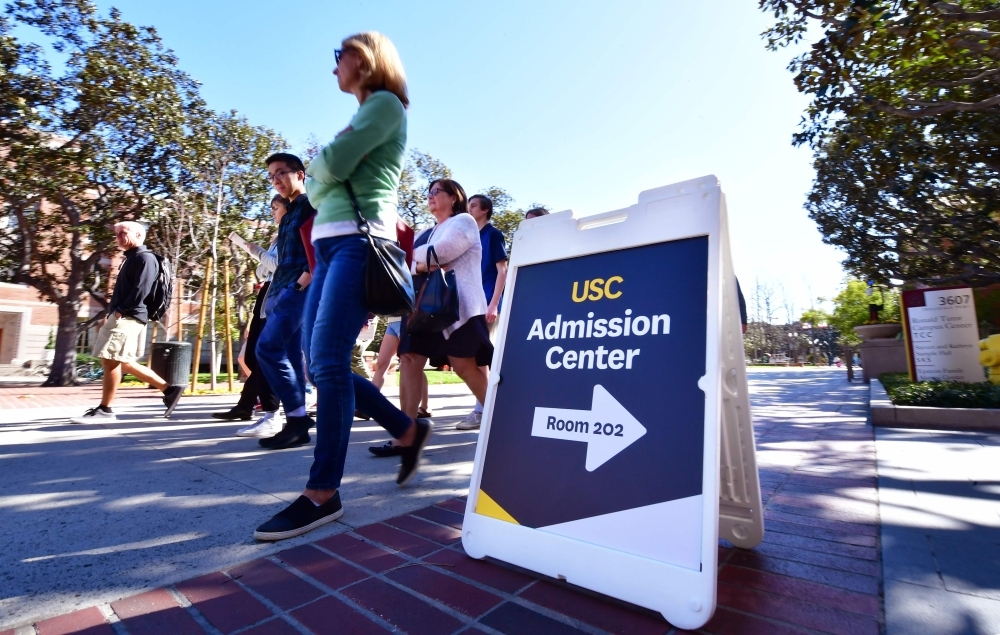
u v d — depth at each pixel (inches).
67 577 63.4
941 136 399.9
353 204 85.7
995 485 101.6
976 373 253.9
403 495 100.3
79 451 134.1
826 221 724.0
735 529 72.9
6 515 84.6
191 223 578.9
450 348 136.1
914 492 98.7
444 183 147.7
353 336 86.1
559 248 81.1
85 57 534.9
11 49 515.2
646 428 62.8
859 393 349.1
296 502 81.6
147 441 149.6
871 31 258.2
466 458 133.9
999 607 55.2
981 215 549.0
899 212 632.4
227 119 624.1
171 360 271.6
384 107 84.2
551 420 71.4
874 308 539.8
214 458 127.2
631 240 73.2
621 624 54.8
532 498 68.7
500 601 59.6
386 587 62.7
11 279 629.9
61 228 658.8
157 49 582.9
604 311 72.4
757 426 196.5
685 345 63.5
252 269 717.3
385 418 95.4
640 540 58.4
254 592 61.0
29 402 315.3
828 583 63.0
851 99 310.7
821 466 123.9
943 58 306.3
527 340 78.8
